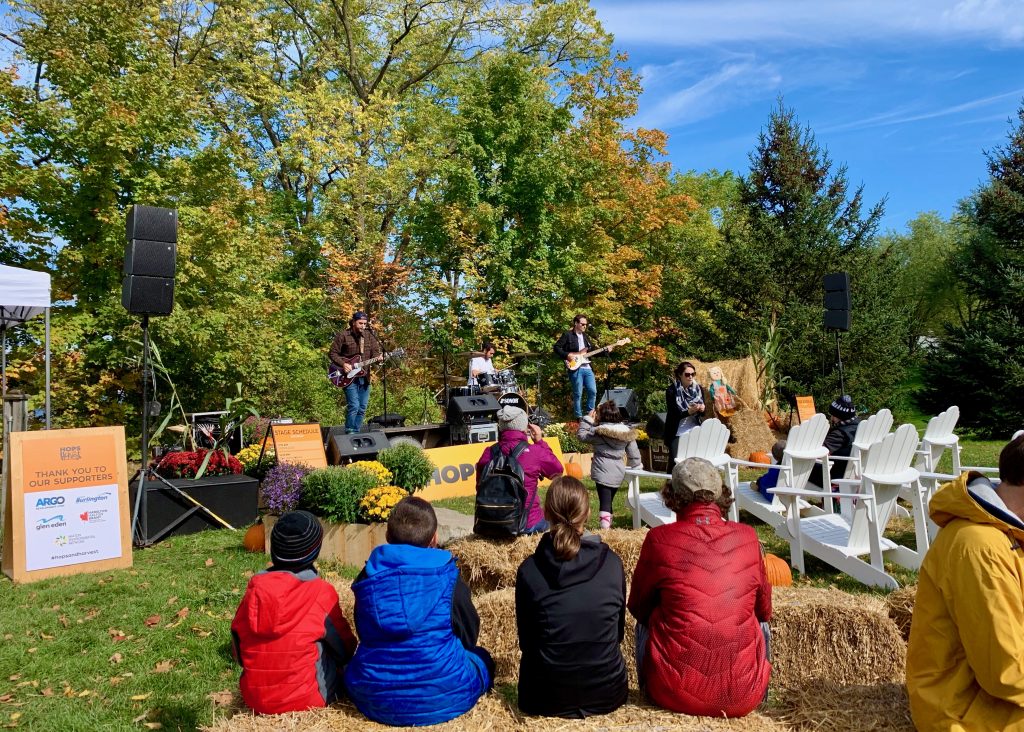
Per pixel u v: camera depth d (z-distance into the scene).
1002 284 17.41
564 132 22.23
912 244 34.38
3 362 10.60
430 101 22.94
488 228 20.20
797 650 3.61
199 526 7.92
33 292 8.27
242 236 14.83
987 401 17.33
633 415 12.19
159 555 6.95
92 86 12.81
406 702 2.79
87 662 4.40
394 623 2.85
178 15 18.50
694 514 3.00
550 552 2.96
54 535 6.37
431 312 19.98
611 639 2.88
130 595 5.66
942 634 2.31
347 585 4.59
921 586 2.40
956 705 2.25
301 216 22.53
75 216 13.16
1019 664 2.10
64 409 13.41
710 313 20.27
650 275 21.08
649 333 20.80
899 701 2.77
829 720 2.67
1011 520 2.22
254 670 2.97
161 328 13.04
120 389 14.34
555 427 11.90
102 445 6.76
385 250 19.84
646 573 2.96
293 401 17.34
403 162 19.52
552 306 20.91
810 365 17.86
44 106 12.76
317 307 19.88
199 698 3.93
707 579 2.82
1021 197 17.48
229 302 14.73
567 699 2.81
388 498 6.33
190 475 8.41
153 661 4.43
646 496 7.38
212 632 4.87
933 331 31.98
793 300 18.48
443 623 2.91
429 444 11.75
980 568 2.16
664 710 2.83
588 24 22.97
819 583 5.57
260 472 8.95
